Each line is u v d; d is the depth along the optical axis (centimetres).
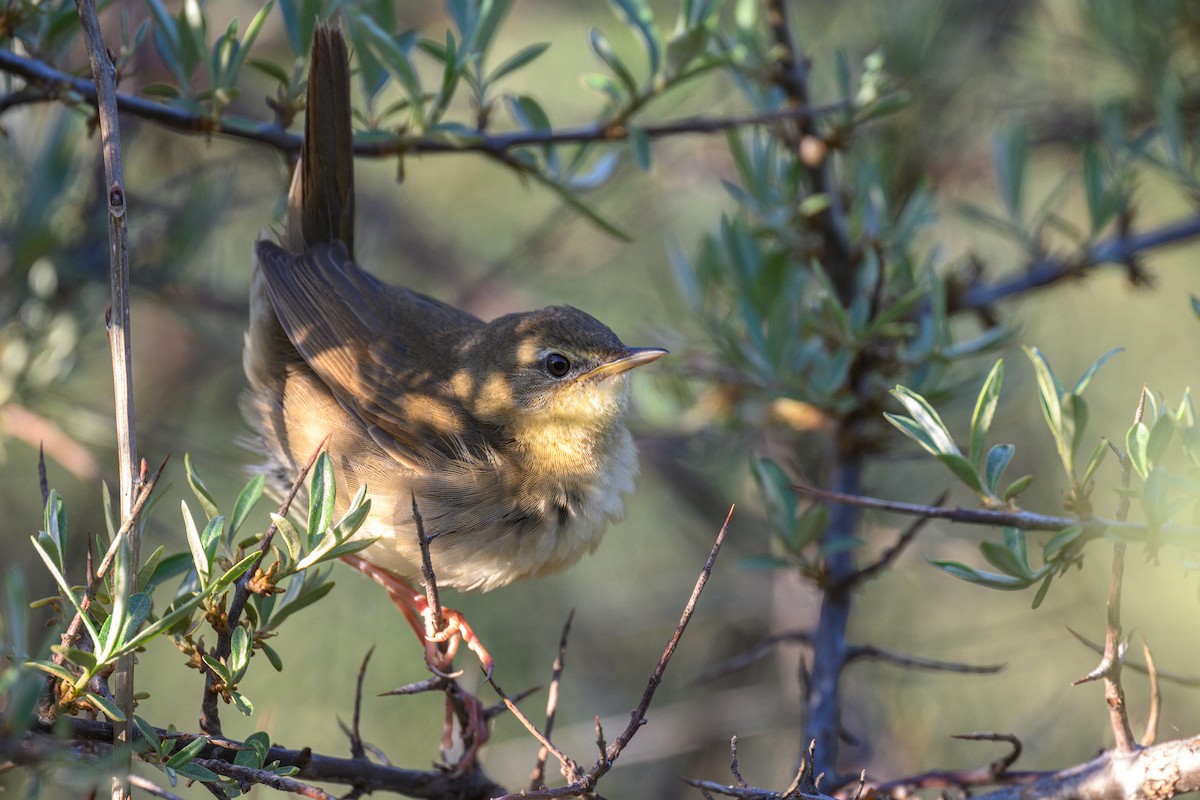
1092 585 1185
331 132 838
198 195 1148
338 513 873
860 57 1245
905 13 1205
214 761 531
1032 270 1058
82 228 1087
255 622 587
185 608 521
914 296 917
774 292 1012
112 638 507
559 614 1320
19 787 595
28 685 457
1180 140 1037
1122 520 598
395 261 1512
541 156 931
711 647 1348
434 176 1532
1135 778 606
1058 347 1282
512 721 1268
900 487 1189
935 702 1180
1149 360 1266
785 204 1025
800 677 841
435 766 729
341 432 891
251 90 1357
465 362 918
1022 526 596
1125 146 1059
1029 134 1250
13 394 1048
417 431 874
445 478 852
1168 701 1095
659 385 1148
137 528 532
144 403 1384
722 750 1264
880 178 1088
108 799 764
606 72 1320
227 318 1248
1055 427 610
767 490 912
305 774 676
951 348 951
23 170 1079
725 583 1329
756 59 991
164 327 1434
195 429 1368
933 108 1220
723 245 1027
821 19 1299
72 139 1052
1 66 748
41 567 1174
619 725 1227
